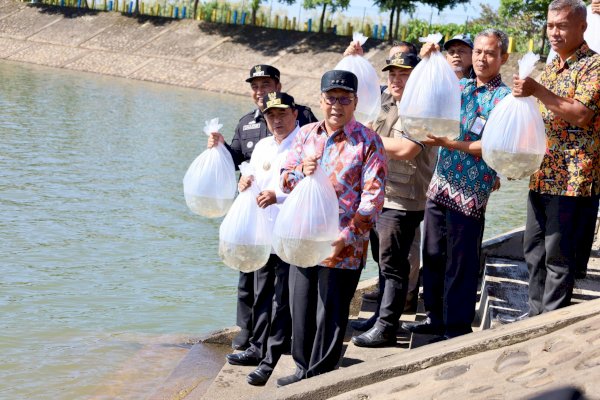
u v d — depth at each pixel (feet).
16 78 126.72
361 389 15.37
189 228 42.86
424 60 18.03
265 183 20.76
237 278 34.65
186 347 25.80
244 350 22.98
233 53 152.15
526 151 16.56
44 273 33.27
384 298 20.57
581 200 17.42
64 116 86.79
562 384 12.83
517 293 21.66
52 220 42.16
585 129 17.15
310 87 135.54
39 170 55.77
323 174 16.63
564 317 15.25
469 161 18.60
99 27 172.24
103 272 34.06
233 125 90.84
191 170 21.17
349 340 22.44
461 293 18.89
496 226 47.50
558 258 17.49
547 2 125.39
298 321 17.94
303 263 16.67
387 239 20.36
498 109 16.88
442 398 14.01
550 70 17.70
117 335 26.81
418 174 20.40
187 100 116.67
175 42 159.84
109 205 46.78
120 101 107.24
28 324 27.48
